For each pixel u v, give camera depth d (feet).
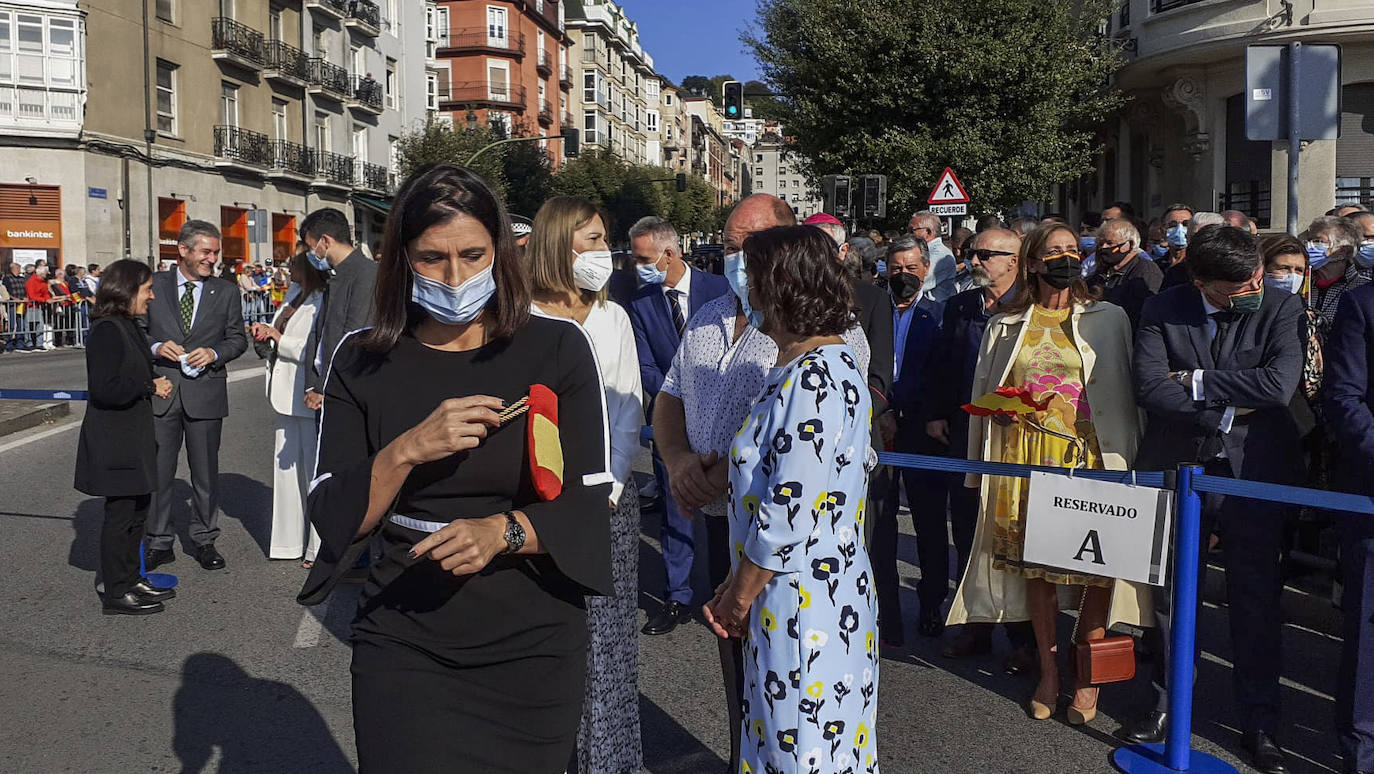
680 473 10.82
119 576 17.99
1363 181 56.03
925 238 26.25
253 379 51.70
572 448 7.61
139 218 95.30
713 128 417.90
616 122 260.21
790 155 74.43
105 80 91.15
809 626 8.41
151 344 20.72
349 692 14.80
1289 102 21.31
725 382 10.91
